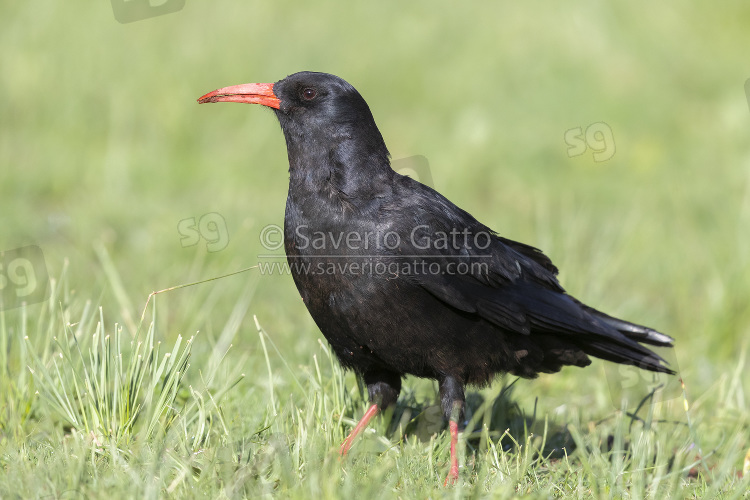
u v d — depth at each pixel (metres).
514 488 7.04
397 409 8.70
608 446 8.88
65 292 8.98
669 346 8.72
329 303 7.73
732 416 9.31
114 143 18.00
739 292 12.02
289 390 8.79
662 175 18.02
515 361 8.39
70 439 7.46
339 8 23.45
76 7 20.81
